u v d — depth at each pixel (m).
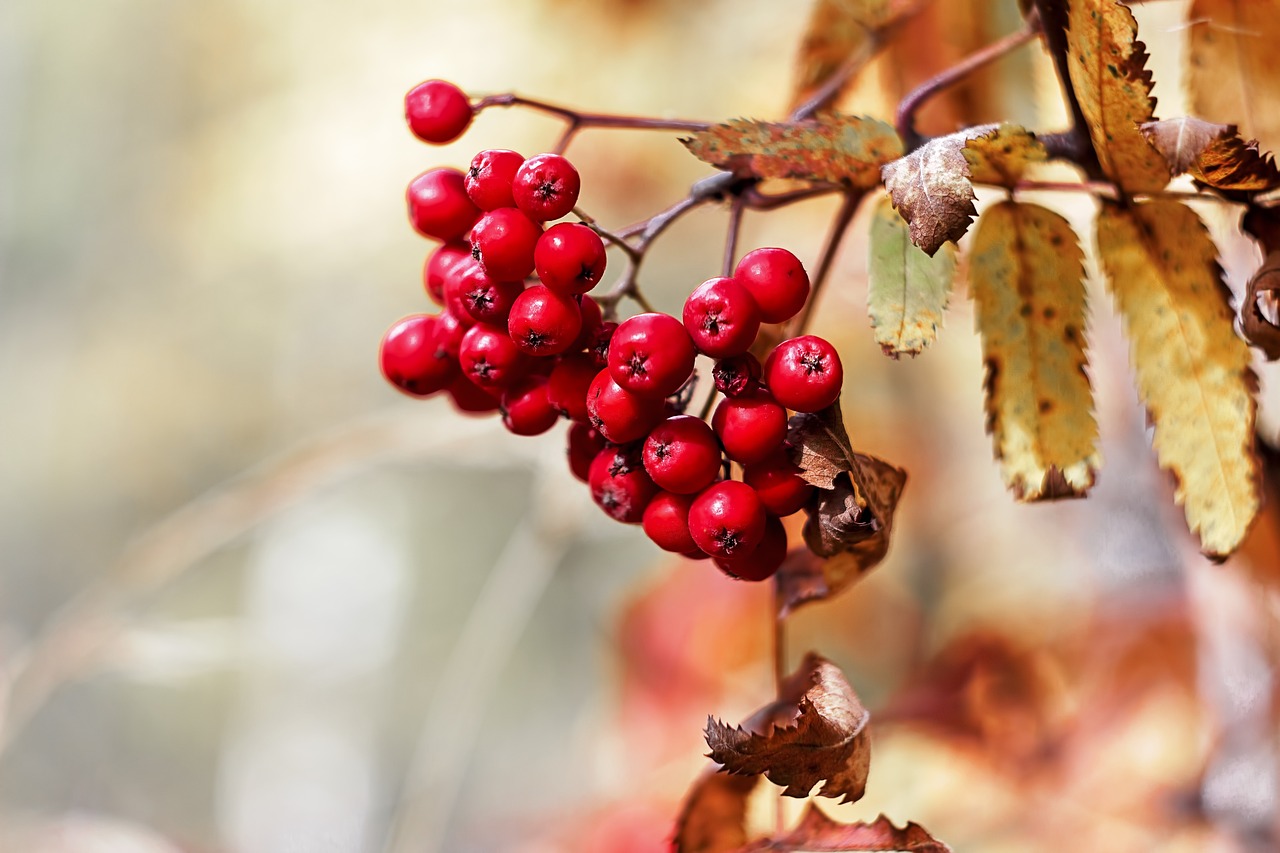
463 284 0.46
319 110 1.39
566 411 0.46
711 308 0.44
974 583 0.85
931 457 0.90
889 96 0.52
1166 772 0.58
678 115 0.90
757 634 0.84
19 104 2.68
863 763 0.45
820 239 0.83
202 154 1.89
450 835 1.37
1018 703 0.62
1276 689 0.56
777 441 0.45
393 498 2.43
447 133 0.47
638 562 1.26
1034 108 0.52
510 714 1.96
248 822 2.07
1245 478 0.45
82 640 0.74
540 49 0.96
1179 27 0.48
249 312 2.45
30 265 2.76
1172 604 0.61
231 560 2.18
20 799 1.95
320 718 2.19
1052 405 0.46
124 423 2.74
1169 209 0.46
